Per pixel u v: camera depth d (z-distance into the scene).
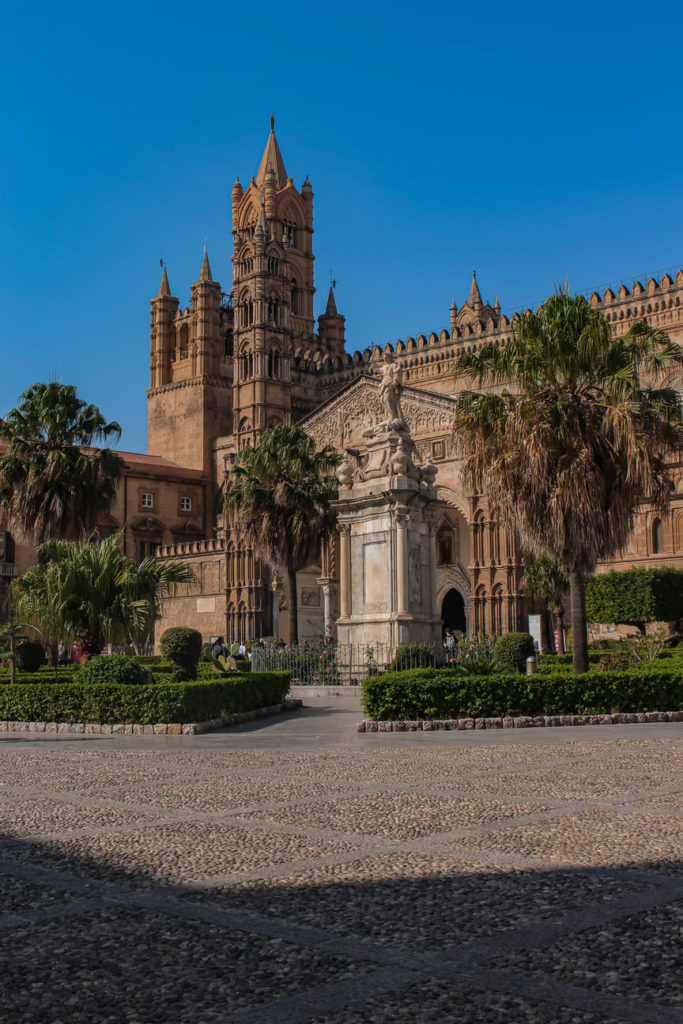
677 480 71.75
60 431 53.78
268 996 6.62
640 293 83.75
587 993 6.58
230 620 94.62
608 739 23.06
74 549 35.38
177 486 112.12
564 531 32.16
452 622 91.38
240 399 103.00
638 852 10.48
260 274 103.00
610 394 32.50
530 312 34.72
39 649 48.53
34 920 8.44
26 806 14.30
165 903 8.88
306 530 55.62
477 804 13.64
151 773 17.88
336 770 17.84
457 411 35.81
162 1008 6.46
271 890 9.26
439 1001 6.48
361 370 108.06
